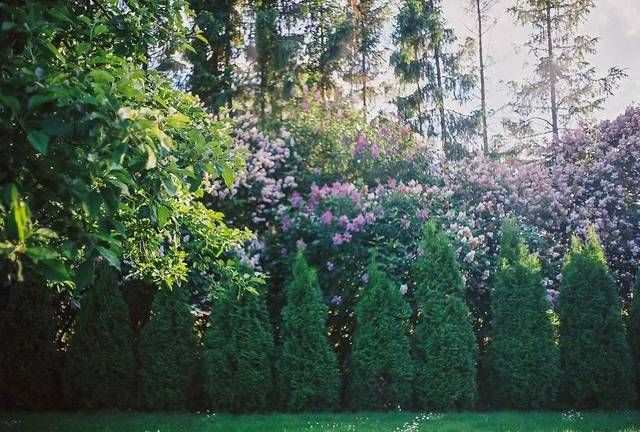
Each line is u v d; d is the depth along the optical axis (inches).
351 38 621.6
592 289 299.7
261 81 574.2
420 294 301.4
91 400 287.7
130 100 112.7
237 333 288.0
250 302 292.0
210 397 287.7
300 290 292.8
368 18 684.1
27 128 84.0
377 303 294.4
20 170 94.6
